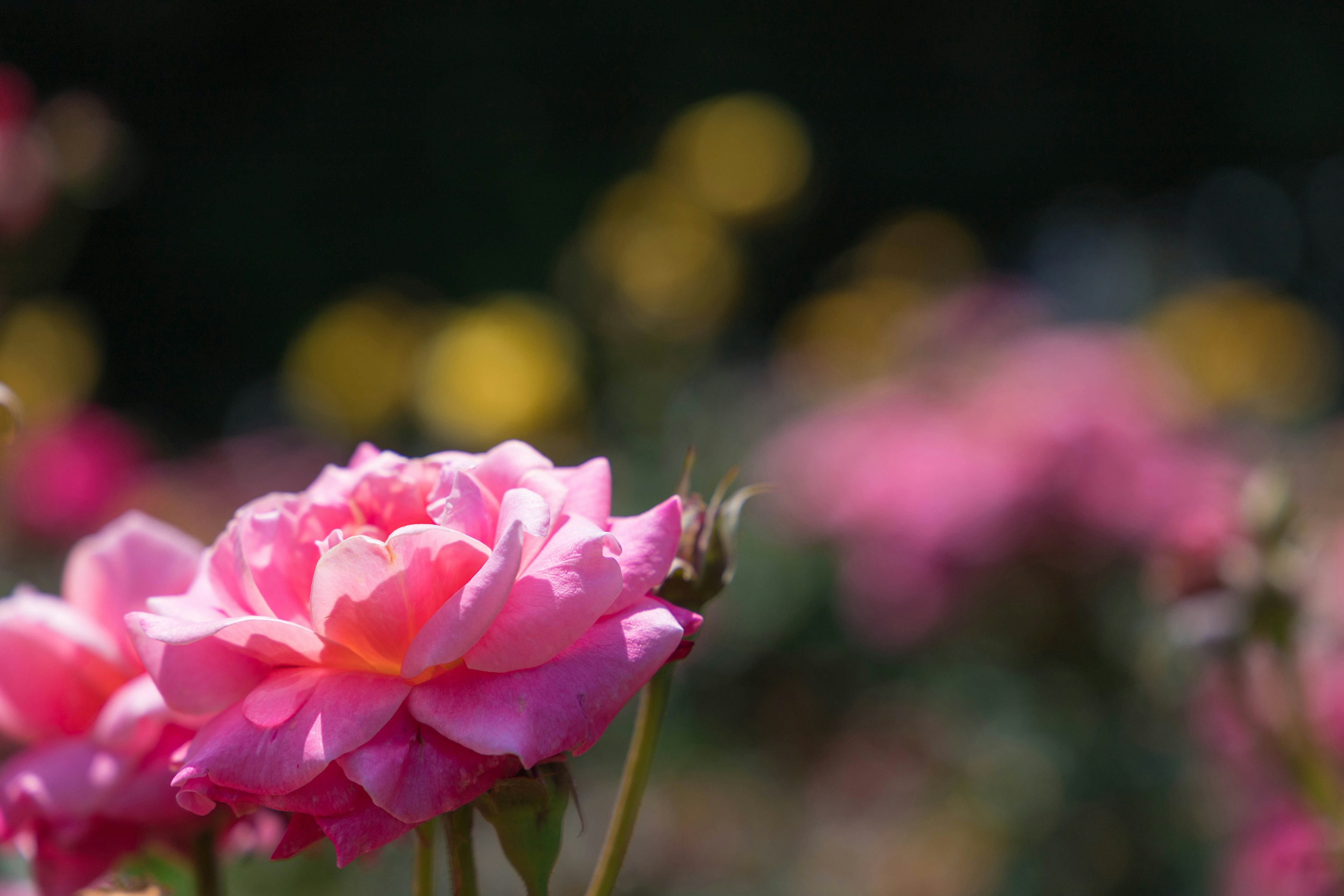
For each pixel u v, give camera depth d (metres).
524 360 3.40
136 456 3.26
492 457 0.91
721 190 3.98
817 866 3.01
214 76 8.56
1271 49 9.43
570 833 2.86
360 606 0.88
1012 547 2.31
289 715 0.88
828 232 9.38
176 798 0.92
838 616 3.42
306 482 4.12
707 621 3.36
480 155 8.09
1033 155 9.55
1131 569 2.32
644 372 3.65
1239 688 1.24
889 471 2.64
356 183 8.24
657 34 8.77
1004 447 2.38
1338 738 1.46
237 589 0.90
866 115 9.40
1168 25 9.44
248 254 8.13
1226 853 2.02
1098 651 2.35
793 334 5.20
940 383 3.18
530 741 0.87
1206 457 2.49
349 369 4.03
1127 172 9.92
